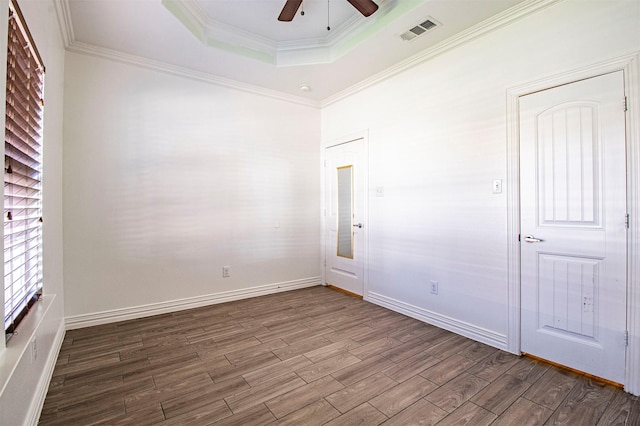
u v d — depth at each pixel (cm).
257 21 282
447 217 278
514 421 160
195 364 216
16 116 146
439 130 285
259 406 171
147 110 312
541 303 221
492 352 235
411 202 311
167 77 323
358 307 341
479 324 255
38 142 188
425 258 298
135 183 305
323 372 206
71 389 185
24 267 167
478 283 255
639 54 178
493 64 244
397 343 251
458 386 191
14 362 121
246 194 375
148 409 168
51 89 216
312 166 434
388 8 251
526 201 227
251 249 378
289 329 279
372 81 351
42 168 193
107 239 291
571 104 205
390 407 171
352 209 389
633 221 181
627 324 184
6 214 137
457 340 257
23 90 155
